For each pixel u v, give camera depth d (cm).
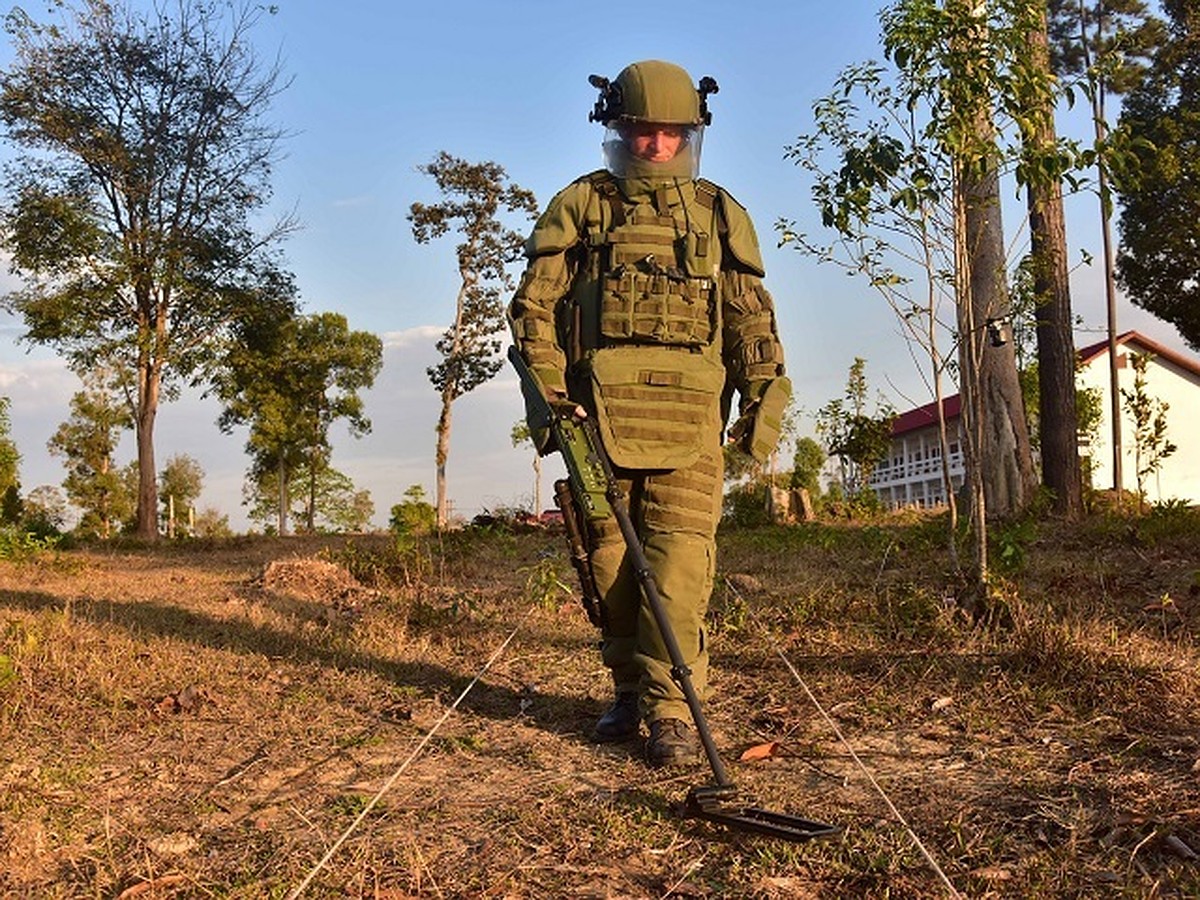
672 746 372
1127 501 1473
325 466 4747
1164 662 458
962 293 626
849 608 624
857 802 330
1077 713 415
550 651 582
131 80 2900
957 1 592
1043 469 1409
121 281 2859
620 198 404
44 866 295
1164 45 2695
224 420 4241
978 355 652
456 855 297
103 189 2953
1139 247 2905
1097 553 927
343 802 342
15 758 385
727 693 477
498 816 326
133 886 276
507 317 401
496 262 3831
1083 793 326
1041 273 802
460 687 501
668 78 395
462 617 684
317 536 2125
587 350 399
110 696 470
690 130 404
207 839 314
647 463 383
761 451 397
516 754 394
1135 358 1577
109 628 637
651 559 388
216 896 271
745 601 675
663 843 302
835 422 2120
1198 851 280
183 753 397
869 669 499
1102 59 602
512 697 486
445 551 1208
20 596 855
